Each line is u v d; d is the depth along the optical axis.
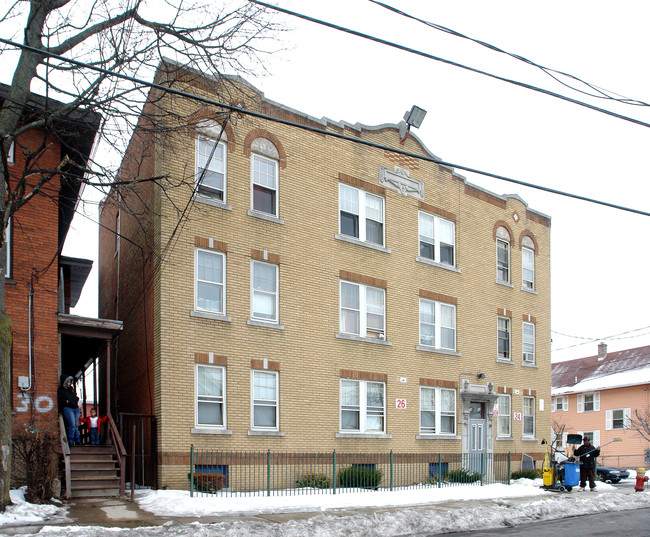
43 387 16.16
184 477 17.44
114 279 24.33
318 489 18.75
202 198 19.00
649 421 40.75
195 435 17.86
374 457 21.72
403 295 23.75
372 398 22.28
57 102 14.94
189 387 18.00
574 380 53.53
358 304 22.44
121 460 15.88
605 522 15.02
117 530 11.34
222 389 18.67
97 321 17.31
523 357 28.62
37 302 16.39
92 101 13.40
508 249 28.84
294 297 20.58
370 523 13.21
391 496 17.83
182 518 13.51
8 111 13.21
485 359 26.59
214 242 19.11
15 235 16.33
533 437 28.20
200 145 19.34
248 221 19.94
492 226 28.09
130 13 13.73
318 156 22.03
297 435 19.91
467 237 26.78
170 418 17.50
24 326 16.09
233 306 19.20
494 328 27.33
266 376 19.69
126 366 21.02
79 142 16.30
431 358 24.31
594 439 47.44
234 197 19.73
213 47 14.05
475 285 26.75
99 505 14.63
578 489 22.39
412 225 24.59
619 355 54.25
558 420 51.12
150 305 18.80
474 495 19.22
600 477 27.05
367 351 22.23
